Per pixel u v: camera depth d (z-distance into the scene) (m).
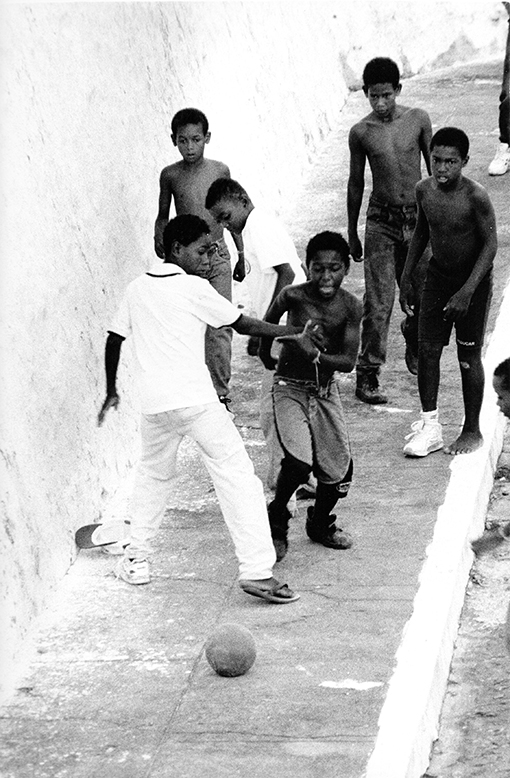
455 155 8.48
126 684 6.57
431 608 7.12
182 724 6.19
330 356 7.47
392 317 11.96
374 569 7.65
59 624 7.23
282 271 7.98
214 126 12.73
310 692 6.39
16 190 7.80
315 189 15.01
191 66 12.32
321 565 7.75
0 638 6.75
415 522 8.22
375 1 18.77
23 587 7.14
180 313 7.19
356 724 6.09
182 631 7.08
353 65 18.44
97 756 5.97
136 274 9.76
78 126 9.05
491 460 9.26
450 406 10.10
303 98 16.11
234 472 7.23
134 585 7.62
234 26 14.16
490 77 18.42
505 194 14.09
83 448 8.38
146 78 10.85
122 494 8.80
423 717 6.19
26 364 7.65
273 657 6.75
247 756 5.89
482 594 7.80
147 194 10.33
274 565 7.77
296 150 15.37
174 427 7.23
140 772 5.82
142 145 10.41
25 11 8.38
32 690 6.57
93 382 8.67
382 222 10.05
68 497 8.03
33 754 6.01
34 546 7.38
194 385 7.19
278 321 7.79
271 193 14.02
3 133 7.73
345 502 8.59
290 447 7.50
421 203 8.85
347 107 17.95
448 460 9.09
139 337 7.28
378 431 9.77
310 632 6.98
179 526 8.39
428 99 17.67
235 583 7.60
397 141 9.92
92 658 6.85
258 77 14.56
